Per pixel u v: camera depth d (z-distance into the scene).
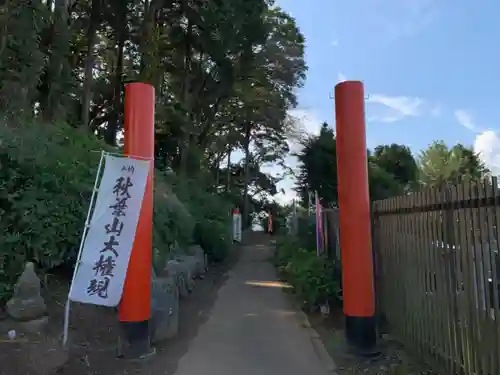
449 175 26.98
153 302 6.35
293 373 5.02
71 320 6.13
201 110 23.67
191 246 14.16
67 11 13.63
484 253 3.72
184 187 18.91
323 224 10.30
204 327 7.20
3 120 8.28
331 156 14.49
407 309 5.43
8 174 6.85
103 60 21.09
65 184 7.29
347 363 5.29
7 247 6.42
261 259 18.83
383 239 6.27
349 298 5.61
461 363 4.15
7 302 5.77
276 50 25.72
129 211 5.36
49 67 12.10
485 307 3.73
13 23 9.90
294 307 8.72
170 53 21.30
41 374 4.54
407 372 4.73
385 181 13.44
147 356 5.46
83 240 5.14
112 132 19.83
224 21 18.11
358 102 5.77
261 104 28.62
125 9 17.55
